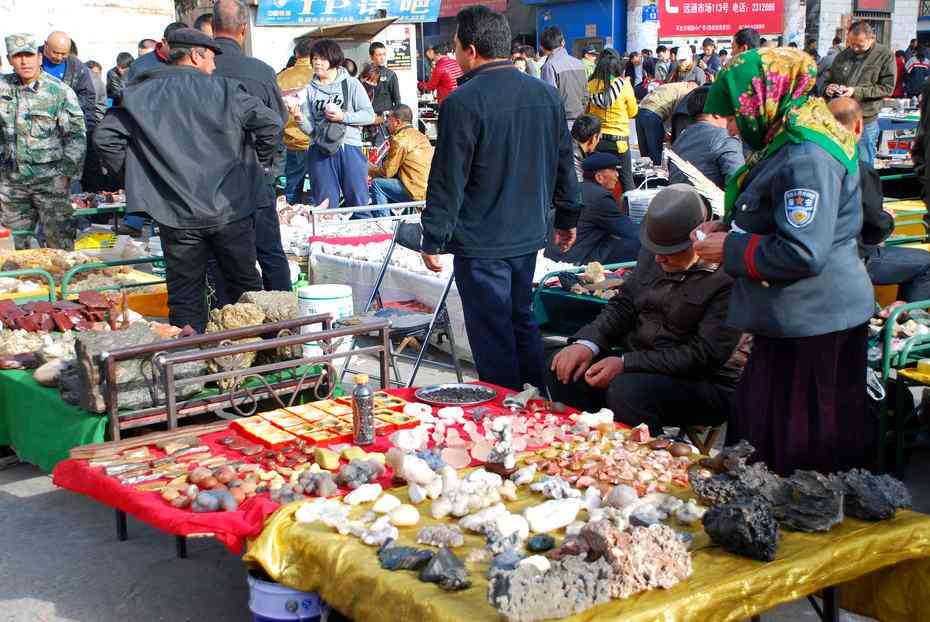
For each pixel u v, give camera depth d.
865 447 3.57
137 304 6.86
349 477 3.45
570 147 5.12
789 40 23.75
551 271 6.41
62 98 8.43
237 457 3.85
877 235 4.16
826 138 3.23
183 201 5.39
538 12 26.86
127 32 14.32
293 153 11.65
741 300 3.51
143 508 3.38
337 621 3.02
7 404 4.92
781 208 3.24
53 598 3.81
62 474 3.89
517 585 2.46
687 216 4.22
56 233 8.70
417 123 17.69
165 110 5.34
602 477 3.42
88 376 4.19
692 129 7.14
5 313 5.61
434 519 3.15
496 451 3.57
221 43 6.38
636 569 2.59
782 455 3.52
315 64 10.22
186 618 3.66
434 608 2.53
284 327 4.57
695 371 4.27
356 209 8.40
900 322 5.21
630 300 4.66
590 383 4.43
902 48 27.83
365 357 7.05
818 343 3.40
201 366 4.52
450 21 27.72
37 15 13.53
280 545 3.07
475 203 4.77
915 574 3.00
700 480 3.20
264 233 6.55
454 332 6.77
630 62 20.86
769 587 2.69
